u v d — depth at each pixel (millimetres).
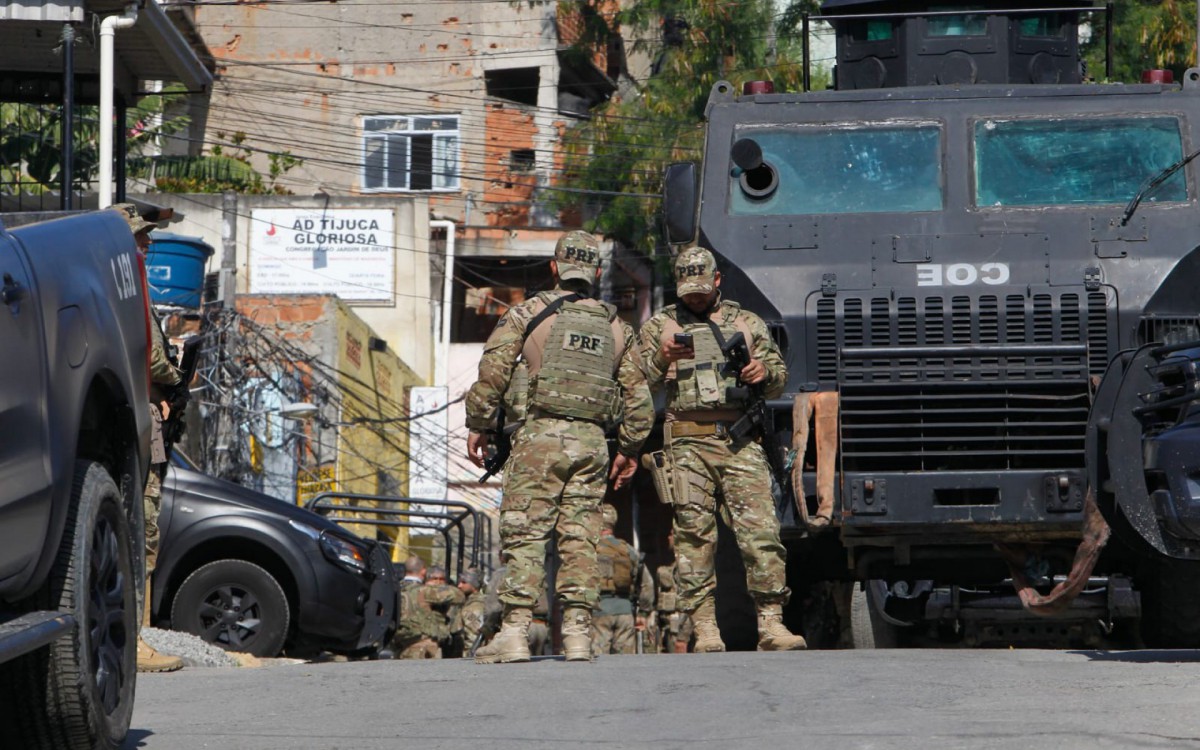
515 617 31031
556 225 154375
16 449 17547
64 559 18875
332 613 50562
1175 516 26000
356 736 21797
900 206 39656
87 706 18969
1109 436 27828
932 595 39750
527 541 30781
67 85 57312
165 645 42125
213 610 49938
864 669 27703
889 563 39656
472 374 138875
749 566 35500
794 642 35250
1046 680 24984
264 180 158375
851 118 40938
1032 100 40812
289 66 160250
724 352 34375
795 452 36812
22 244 18906
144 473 22578
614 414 31219
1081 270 38156
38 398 18188
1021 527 36281
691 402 35344
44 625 17484
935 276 38344
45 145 119750
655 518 113250
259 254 131125
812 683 25562
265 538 50094
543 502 30656
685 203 40438
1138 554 36812
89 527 19250
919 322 38000
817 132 40844
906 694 23766
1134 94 40750
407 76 160000
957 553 38469
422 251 131750
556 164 153750
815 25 135000
